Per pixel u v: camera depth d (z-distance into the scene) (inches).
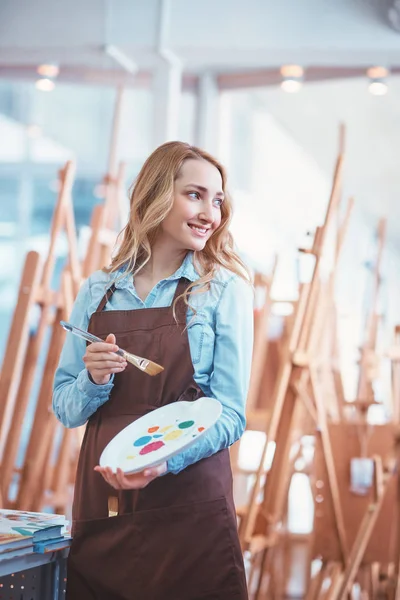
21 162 293.4
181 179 75.3
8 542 62.1
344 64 198.1
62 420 75.5
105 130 277.0
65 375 77.6
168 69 200.2
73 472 170.4
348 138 220.1
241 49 190.1
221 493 71.1
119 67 204.2
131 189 80.4
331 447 143.7
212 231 76.5
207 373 73.5
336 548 133.6
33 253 134.1
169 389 71.4
